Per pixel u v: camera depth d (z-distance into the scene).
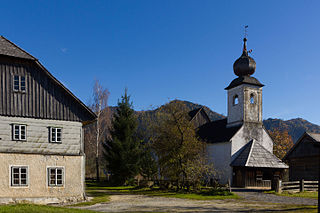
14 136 24.50
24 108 25.23
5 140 24.17
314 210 18.66
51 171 25.56
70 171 26.36
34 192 24.61
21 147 24.64
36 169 24.97
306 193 30.22
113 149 42.50
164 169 34.75
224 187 30.44
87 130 62.84
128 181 42.00
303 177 36.84
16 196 23.91
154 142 35.81
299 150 37.66
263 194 29.78
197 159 33.88
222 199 26.02
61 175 25.94
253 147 42.47
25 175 24.53
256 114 45.78
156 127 35.81
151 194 30.80
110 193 32.19
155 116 43.59
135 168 41.06
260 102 46.41
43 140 25.62
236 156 42.75
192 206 21.47
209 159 45.75
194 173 32.03
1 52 24.67
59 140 26.38
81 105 27.52
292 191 31.34
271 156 41.62
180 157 32.28
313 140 35.50
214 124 51.28
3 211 16.59
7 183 23.73
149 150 42.00
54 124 26.27
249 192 32.19
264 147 44.75
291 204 22.11
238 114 45.50
